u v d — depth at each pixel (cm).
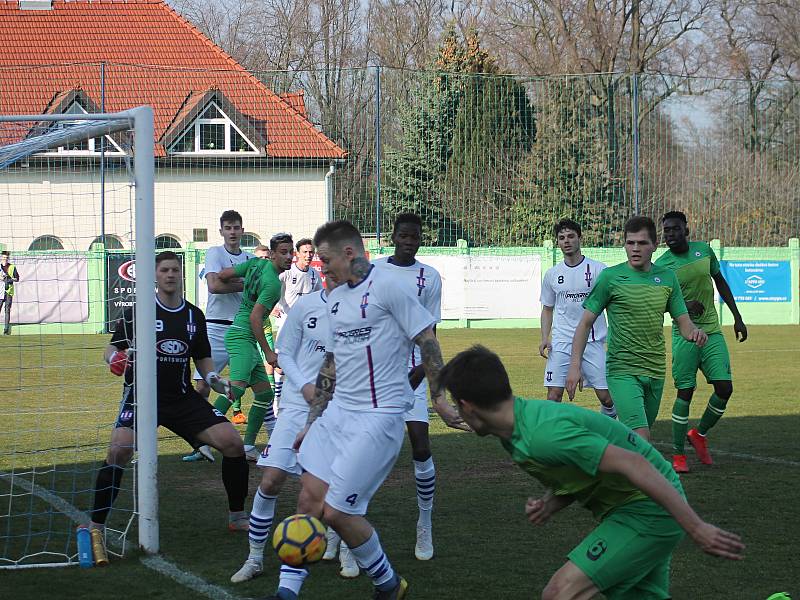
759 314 4250
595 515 593
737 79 4059
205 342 966
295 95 4438
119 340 938
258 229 4128
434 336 715
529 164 4038
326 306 842
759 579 793
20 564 846
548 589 562
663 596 584
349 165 4056
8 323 3556
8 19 4944
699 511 1027
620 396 1052
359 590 785
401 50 6544
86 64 3566
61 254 3516
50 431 1634
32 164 2722
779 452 1405
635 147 3975
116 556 874
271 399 1363
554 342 1395
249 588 778
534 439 540
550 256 4028
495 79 4012
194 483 1216
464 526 985
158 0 5147
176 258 945
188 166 4088
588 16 5550
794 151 4131
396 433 711
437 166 3988
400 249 1004
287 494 1170
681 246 1302
